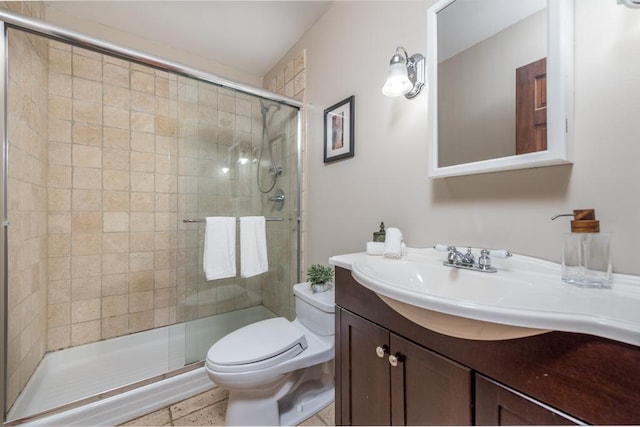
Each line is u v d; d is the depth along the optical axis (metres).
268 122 2.04
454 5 1.01
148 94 2.00
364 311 0.93
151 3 1.65
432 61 1.06
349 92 1.54
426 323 0.66
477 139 0.93
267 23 1.84
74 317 1.74
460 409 0.63
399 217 1.24
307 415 1.27
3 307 1.10
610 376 0.44
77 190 1.75
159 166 2.04
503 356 0.56
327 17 1.71
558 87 0.72
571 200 0.73
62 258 1.71
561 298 0.58
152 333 1.98
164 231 2.06
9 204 1.17
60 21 1.71
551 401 0.50
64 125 1.71
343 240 1.59
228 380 1.06
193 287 1.84
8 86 1.17
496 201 0.90
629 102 0.64
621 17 0.66
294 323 1.49
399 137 1.24
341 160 1.60
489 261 0.84
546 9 0.77
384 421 0.84
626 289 0.63
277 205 2.07
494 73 0.89
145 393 1.33
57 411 1.17
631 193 0.64
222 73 2.36
